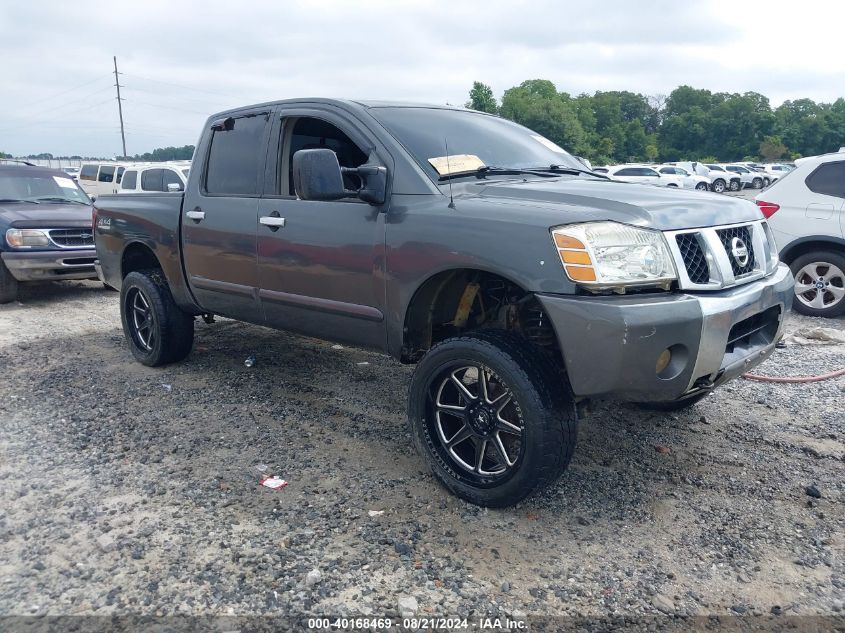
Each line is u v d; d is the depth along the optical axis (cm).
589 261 283
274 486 348
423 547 295
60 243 859
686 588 269
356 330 382
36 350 617
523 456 304
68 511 323
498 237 306
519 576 276
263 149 438
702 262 308
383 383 514
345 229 372
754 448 395
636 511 326
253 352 595
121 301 571
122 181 1501
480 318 378
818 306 721
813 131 11694
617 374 281
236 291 453
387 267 351
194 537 301
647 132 12725
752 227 348
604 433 416
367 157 379
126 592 264
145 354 554
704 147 11681
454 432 349
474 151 397
